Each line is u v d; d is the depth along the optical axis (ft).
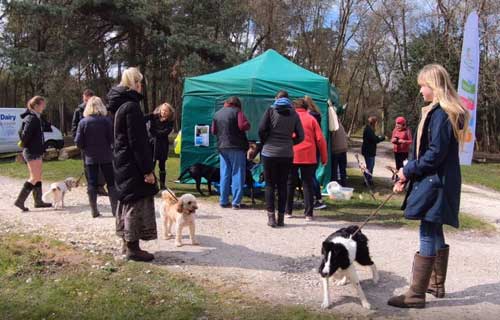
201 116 36.22
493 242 23.45
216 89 35.68
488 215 31.04
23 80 71.41
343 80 154.61
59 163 49.73
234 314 13.91
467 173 62.18
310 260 19.25
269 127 23.84
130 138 17.12
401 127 42.19
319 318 13.74
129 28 72.08
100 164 25.03
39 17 65.46
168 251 19.83
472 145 36.68
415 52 98.58
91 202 25.50
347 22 125.39
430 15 92.53
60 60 66.39
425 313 14.34
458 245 22.41
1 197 31.35
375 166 63.16
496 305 15.08
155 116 33.09
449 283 17.06
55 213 26.63
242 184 28.68
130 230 17.83
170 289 15.57
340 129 35.29
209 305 14.51
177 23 72.90
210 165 36.04
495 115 99.86
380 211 28.89
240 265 18.38
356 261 16.06
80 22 70.74
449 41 87.81
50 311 13.65
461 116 13.85
